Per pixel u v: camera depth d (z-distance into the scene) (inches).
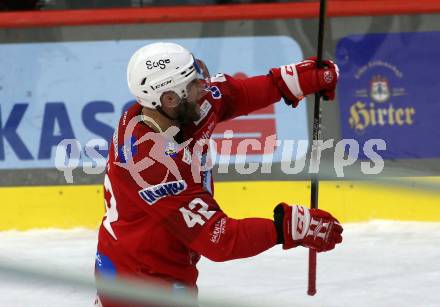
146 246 319.6
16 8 668.7
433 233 597.0
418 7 631.8
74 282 328.8
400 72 633.6
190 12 633.0
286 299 487.5
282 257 564.4
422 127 632.4
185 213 303.6
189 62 308.8
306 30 633.0
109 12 635.5
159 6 653.9
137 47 634.2
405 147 631.2
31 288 513.0
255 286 509.7
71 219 627.5
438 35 634.2
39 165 630.5
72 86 633.6
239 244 301.1
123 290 326.0
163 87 305.4
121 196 317.7
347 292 498.9
